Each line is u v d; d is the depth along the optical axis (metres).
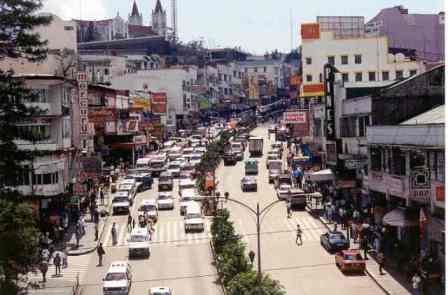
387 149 51.44
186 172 100.44
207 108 194.75
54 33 101.06
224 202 77.81
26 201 41.84
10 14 45.97
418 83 54.62
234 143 119.06
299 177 84.38
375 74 115.69
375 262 49.19
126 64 177.00
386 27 131.62
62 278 49.75
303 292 42.72
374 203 57.59
